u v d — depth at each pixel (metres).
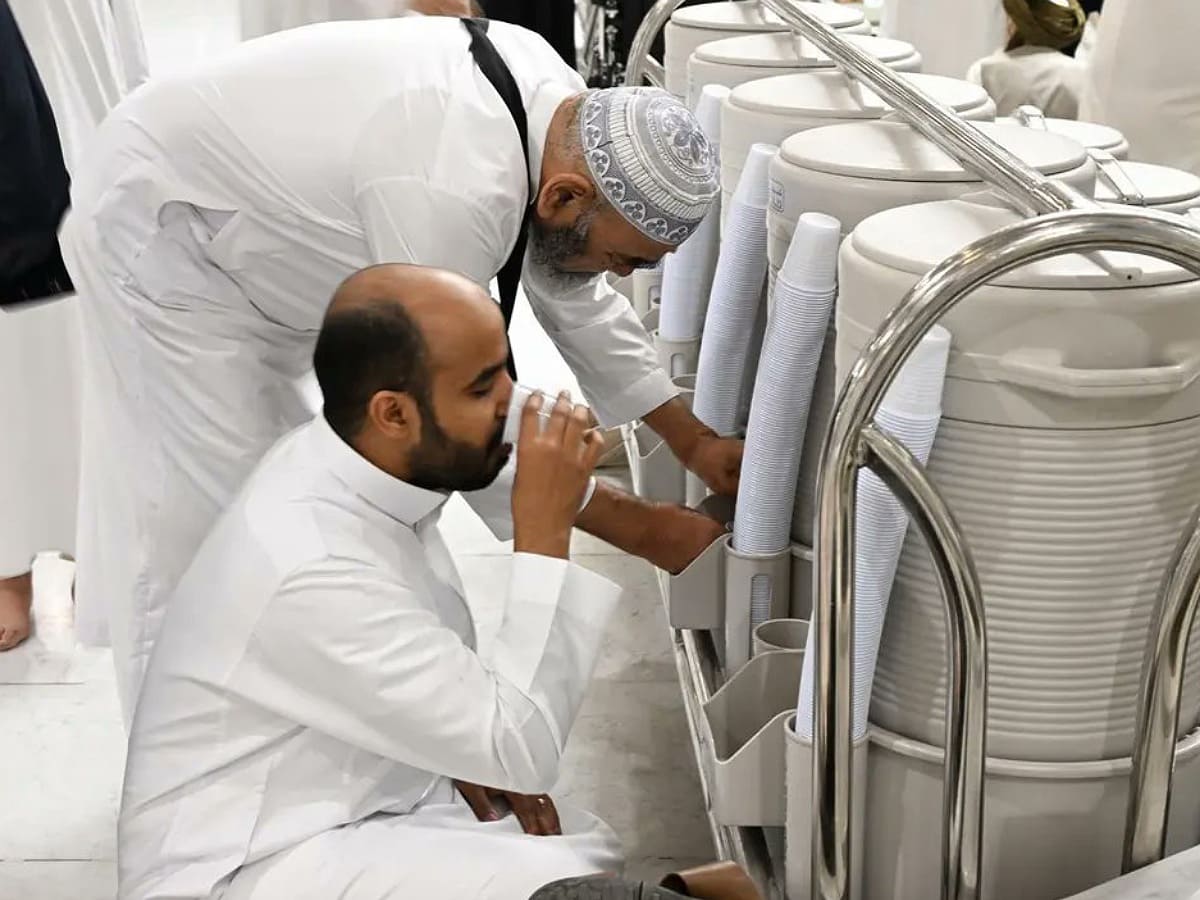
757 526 1.62
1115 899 1.17
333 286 1.76
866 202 1.46
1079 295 1.14
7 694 2.60
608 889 1.31
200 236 1.79
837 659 1.18
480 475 1.40
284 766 1.41
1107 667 1.25
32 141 2.25
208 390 1.86
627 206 1.58
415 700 1.35
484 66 1.62
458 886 1.41
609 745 2.38
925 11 4.03
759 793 1.41
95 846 2.18
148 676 1.46
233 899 1.40
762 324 1.88
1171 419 1.18
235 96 1.70
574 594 1.46
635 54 2.49
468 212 1.57
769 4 1.82
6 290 2.32
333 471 1.40
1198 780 1.34
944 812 1.25
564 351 1.93
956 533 1.13
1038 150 1.50
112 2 2.68
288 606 1.35
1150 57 2.80
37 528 2.71
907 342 1.07
